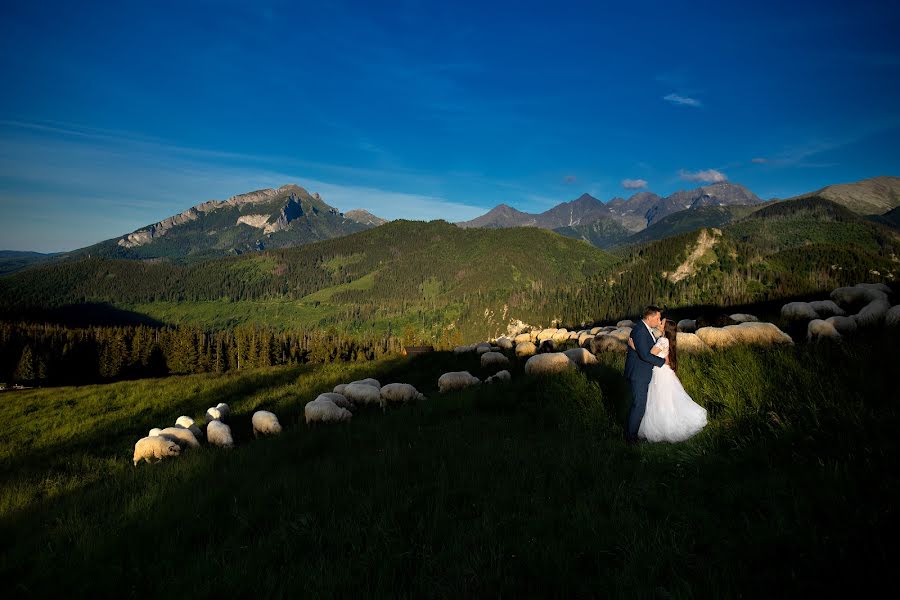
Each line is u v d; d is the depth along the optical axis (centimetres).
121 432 1720
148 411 1984
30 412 2056
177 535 509
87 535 549
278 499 586
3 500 956
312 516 493
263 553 435
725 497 411
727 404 644
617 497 437
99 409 2045
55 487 1034
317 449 889
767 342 1091
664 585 306
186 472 811
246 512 548
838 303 1627
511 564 360
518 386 1109
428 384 1895
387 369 2397
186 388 2306
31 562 514
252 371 2772
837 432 478
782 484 405
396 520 470
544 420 823
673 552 337
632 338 617
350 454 805
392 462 675
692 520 383
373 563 385
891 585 262
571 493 481
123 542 515
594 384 893
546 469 560
